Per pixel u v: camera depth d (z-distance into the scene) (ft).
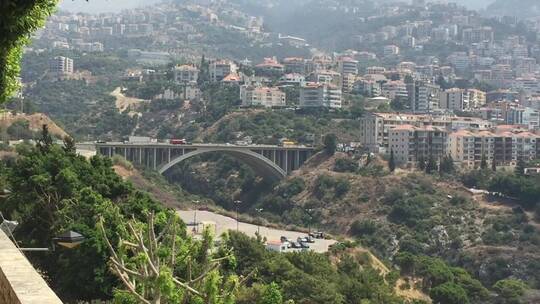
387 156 554.46
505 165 570.87
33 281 36.88
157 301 81.97
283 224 484.74
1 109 60.70
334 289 225.35
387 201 492.54
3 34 42.73
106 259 138.72
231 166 573.74
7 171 184.65
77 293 145.28
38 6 43.50
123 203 163.94
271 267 223.71
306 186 524.11
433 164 533.55
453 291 315.99
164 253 95.35
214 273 89.20
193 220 390.83
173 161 465.06
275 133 611.88
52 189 168.45
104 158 196.95
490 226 455.63
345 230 477.36
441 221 466.29
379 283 280.92
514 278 406.41
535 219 455.22
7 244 47.96
